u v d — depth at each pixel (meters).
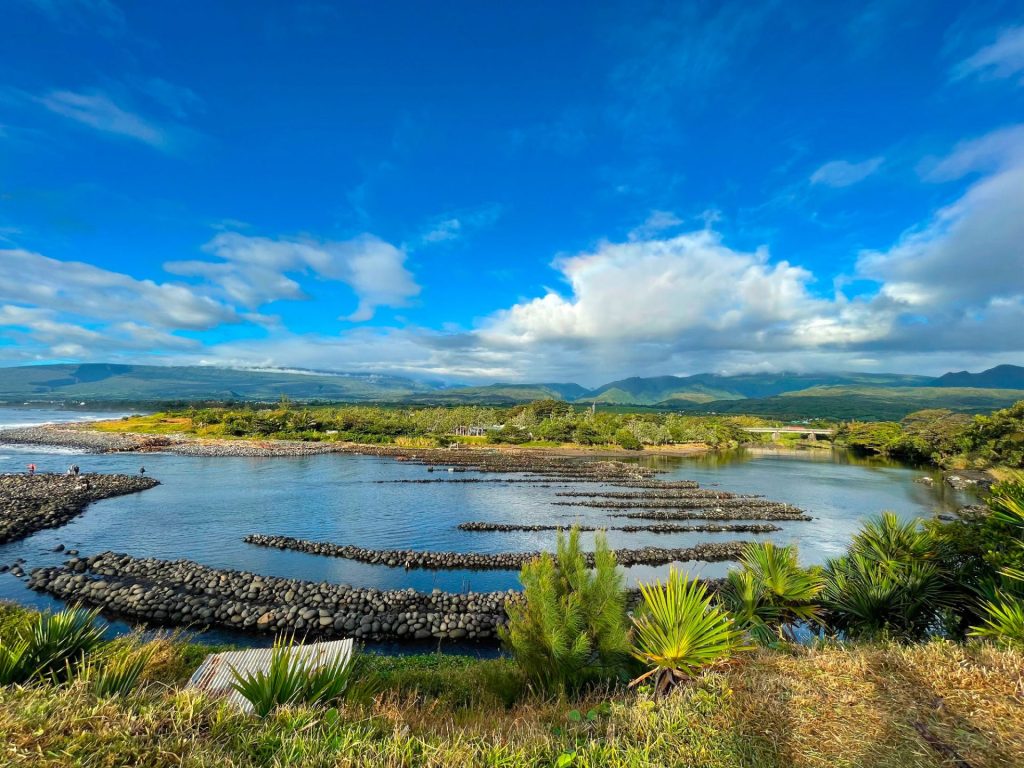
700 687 5.18
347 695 5.86
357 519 34.62
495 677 7.61
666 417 147.00
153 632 16.08
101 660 5.54
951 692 4.67
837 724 4.25
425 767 3.71
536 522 35.09
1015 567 7.71
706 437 121.19
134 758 3.34
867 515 39.78
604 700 5.77
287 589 18.92
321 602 17.98
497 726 4.96
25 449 75.50
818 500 47.19
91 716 3.68
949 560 9.23
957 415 99.06
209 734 3.81
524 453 90.62
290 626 16.59
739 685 5.05
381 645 15.90
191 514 34.56
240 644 15.56
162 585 19.19
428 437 104.00
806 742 4.02
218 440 90.81
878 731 4.12
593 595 7.58
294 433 97.50
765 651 6.08
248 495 42.59
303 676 5.07
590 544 29.36
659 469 72.56
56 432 101.81
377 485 50.22
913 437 87.00
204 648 10.28
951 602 8.52
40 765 3.10
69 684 4.59
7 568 21.39
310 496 43.16
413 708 6.63
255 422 101.50
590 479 57.62
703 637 5.82
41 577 19.55
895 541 9.61
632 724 4.43
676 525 34.69
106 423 121.81
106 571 20.47
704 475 65.94
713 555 27.08
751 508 41.09
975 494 51.22
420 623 16.69
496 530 32.31
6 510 30.48
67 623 5.89
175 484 47.41
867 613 8.56
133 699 4.21
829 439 142.00
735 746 3.99
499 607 18.08
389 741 3.97
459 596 18.86
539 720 5.27
